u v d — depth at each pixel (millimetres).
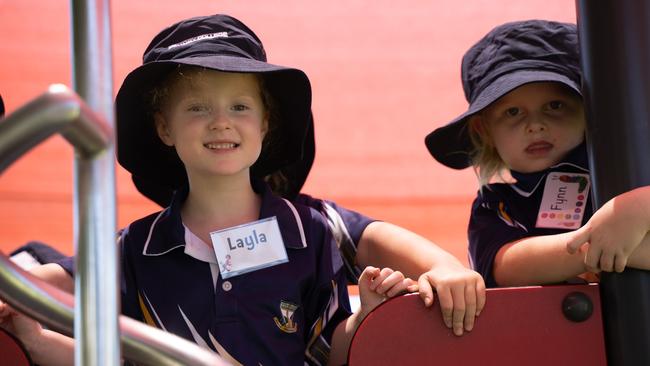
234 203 3232
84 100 1627
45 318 1664
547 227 3539
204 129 3137
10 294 1653
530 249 3178
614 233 2494
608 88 2549
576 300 2549
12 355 2424
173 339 1646
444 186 5695
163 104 3334
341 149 5727
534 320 2566
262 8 5555
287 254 3078
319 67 5684
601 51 2564
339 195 5746
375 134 5738
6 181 5543
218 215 3211
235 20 3443
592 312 2566
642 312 2492
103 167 1552
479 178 3865
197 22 3363
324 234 3215
